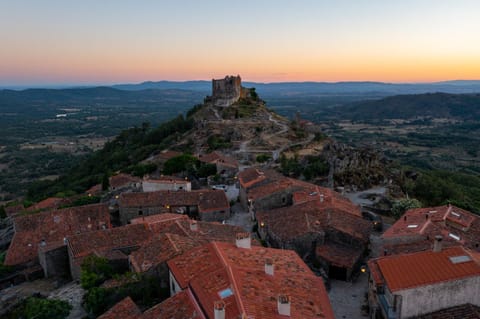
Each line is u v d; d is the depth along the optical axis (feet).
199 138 524.11
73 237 182.50
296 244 183.62
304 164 371.15
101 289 130.00
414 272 122.93
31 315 123.24
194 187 334.65
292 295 107.55
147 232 190.70
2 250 248.52
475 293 120.37
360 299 154.61
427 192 326.65
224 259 119.85
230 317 92.38
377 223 232.32
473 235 175.52
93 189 391.45
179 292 110.11
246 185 280.10
